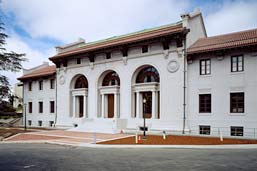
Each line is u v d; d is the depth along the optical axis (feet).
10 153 50.29
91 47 114.52
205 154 46.39
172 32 85.76
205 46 83.41
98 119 104.53
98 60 110.01
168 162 38.78
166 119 88.48
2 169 34.65
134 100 99.40
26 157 45.01
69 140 73.00
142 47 96.99
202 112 83.41
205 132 82.17
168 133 86.17
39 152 51.67
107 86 106.22
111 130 94.17
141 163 38.19
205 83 82.99
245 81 75.92
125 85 100.17
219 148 54.34
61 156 45.98
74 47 132.36
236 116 76.89
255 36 76.07
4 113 126.82
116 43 100.48
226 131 78.23
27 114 142.82
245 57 76.33
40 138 79.56
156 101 93.30
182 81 86.17
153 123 90.79
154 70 96.84
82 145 63.16
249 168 33.96
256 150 51.34
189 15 87.71
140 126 93.91
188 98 85.56
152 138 73.31
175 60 87.86
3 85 110.52
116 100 103.04
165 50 89.81
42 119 132.77
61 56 119.03
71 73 120.06
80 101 119.85
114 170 33.45
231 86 78.33
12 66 112.37
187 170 33.14
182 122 85.20
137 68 97.60
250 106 74.64
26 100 144.36
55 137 81.25
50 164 38.06
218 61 81.25
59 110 123.24
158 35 88.89
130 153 48.85
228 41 79.92
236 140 66.69
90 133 92.79
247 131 74.54
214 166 35.45
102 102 107.86
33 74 140.26
